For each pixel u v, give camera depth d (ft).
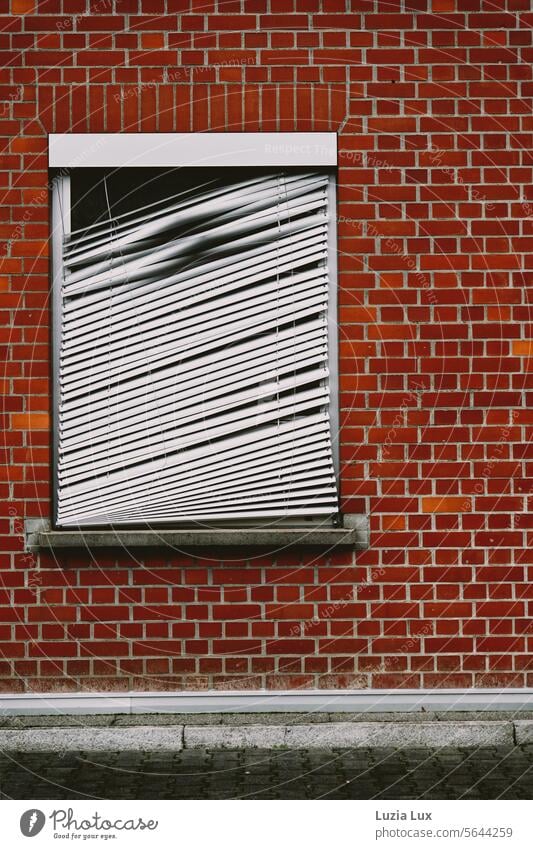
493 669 22.40
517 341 22.54
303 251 22.67
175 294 22.79
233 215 22.68
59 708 22.22
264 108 22.48
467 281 22.54
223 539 22.20
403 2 22.54
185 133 22.47
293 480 22.61
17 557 22.38
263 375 22.71
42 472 22.43
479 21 22.57
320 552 22.43
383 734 22.04
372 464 22.49
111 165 22.47
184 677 22.29
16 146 22.47
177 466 22.80
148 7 22.47
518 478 22.50
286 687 22.31
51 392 22.71
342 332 22.49
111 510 22.72
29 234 22.49
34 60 22.47
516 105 22.54
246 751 21.85
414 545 22.43
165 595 22.38
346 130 22.50
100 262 22.75
